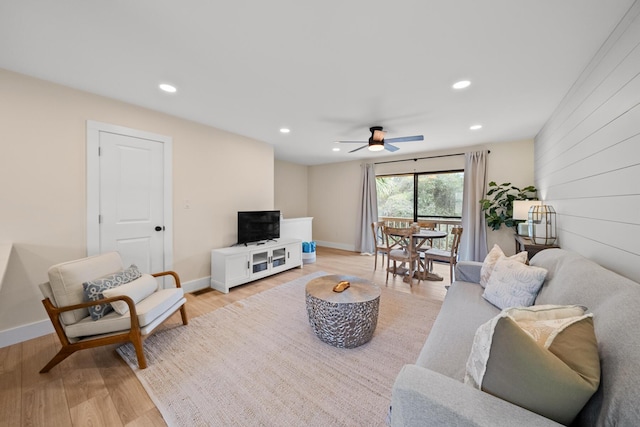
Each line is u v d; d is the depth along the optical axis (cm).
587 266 143
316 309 211
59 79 222
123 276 207
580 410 74
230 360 189
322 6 138
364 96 252
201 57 189
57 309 172
